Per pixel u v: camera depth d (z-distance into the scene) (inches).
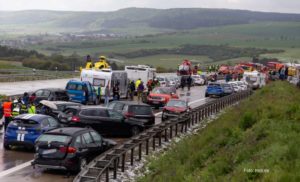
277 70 4303.6
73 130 908.6
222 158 770.2
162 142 1307.8
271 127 904.9
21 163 964.0
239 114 1380.4
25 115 1086.4
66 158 865.5
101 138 969.5
